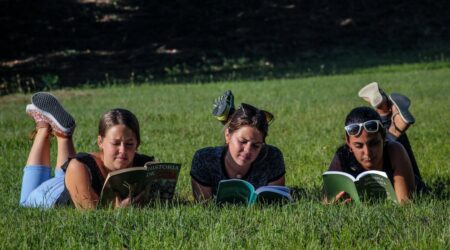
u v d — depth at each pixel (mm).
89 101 39844
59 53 66812
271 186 13672
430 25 76625
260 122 13734
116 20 74062
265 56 68750
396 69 57062
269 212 12734
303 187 16578
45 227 12133
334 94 39062
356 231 11680
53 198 14203
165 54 67688
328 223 12016
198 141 23609
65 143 14797
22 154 21812
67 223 12273
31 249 11242
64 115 14664
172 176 13633
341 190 13734
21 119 31594
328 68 61125
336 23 76500
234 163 14422
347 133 14148
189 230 11883
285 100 36531
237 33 73125
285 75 57500
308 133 25062
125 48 68812
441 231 11641
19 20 71812
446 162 19188
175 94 42250
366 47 71812
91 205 13539
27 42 68375
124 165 13586
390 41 73250
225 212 12805
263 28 74625
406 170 14445
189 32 72688
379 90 16172
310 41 72625
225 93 15297
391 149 14547
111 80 59469
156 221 12289
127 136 13484
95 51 67750
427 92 38219
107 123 13516
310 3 79812
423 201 13609
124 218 12383
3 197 15789
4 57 65375
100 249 11039
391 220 12133
